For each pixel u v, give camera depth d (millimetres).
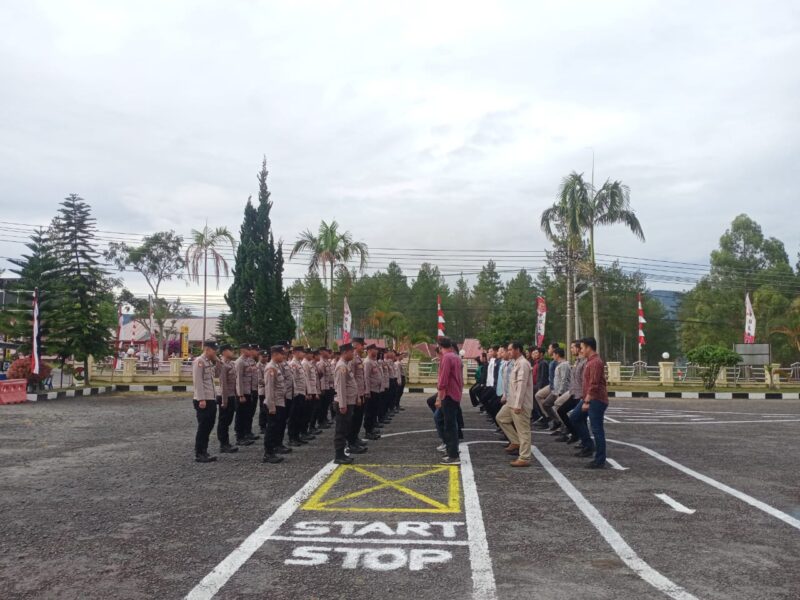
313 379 12102
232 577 4574
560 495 7223
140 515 6309
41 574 4648
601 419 9086
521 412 9195
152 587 4391
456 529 5801
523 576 4598
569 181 30281
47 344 26500
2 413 17453
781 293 50969
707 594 4270
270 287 30359
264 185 31000
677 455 10289
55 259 27000
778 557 5055
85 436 12570
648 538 5547
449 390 9625
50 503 6820
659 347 72500
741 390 28422
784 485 7875
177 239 51500
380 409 15008
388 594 4258
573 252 31484
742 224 54375
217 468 8992
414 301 74750
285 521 6066
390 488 7586
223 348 10805
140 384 28781
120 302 52781
